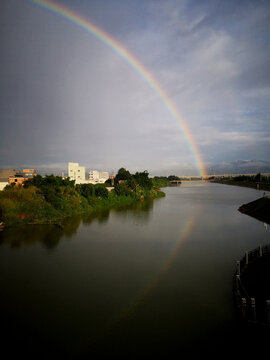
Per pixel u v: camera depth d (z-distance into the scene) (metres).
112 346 11.95
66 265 22.66
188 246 28.58
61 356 11.34
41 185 53.19
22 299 16.53
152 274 20.53
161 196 100.62
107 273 20.80
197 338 12.48
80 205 55.12
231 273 20.48
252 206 56.59
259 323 12.84
